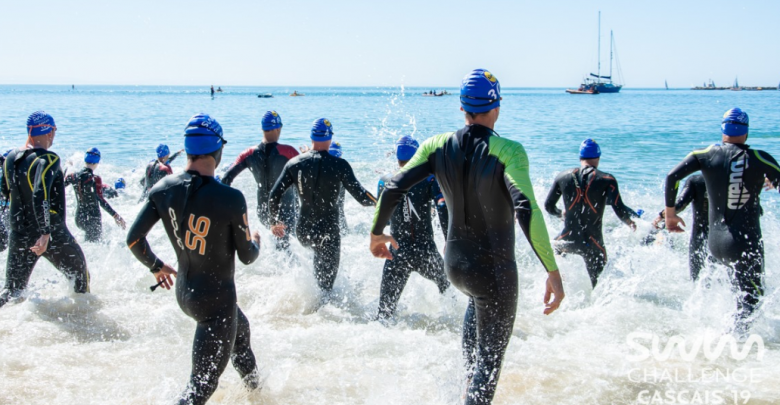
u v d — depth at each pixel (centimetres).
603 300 579
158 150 912
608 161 1634
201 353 323
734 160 475
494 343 306
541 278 643
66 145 2011
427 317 536
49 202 497
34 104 5850
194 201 317
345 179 553
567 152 1819
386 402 359
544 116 3938
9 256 521
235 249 334
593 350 449
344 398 368
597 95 12875
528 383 387
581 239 593
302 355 436
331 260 565
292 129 2688
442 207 498
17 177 497
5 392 362
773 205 970
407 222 518
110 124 3056
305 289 566
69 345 446
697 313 535
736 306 485
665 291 607
